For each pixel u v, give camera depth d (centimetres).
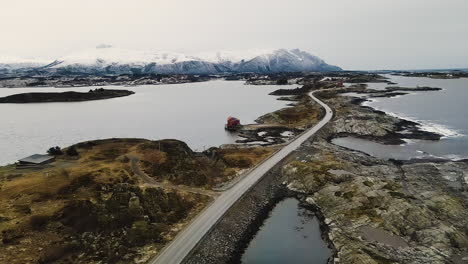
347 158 9331
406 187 7225
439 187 7200
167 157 7869
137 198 5931
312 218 6325
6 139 13775
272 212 6606
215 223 5588
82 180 6338
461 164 8644
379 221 5606
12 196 5872
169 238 5194
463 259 4675
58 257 4556
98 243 4928
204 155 9394
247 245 5403
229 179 7706
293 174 8038
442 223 5456
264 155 9612
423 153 10238
